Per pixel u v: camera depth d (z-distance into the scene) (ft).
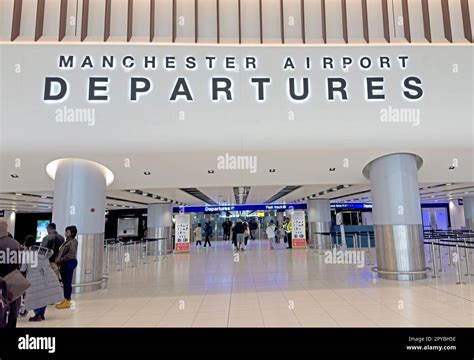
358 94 21.12
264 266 33.47
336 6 21.62
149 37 20.97
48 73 20.17
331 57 21.21
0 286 10.37
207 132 20.94
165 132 20.75
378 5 21.70
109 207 69.31
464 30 21.89
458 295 18.84
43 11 20.58
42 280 15.61
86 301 19.61
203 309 17.33
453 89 21.33
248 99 20.93
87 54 20.44
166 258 44.60
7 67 19.97
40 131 20.08
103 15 20.92
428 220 82.53
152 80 20.66
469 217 60.08
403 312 15.76
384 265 24.31
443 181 30.17
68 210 22.38
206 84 20.84
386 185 23.93
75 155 21.20
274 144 21.50
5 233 11.16
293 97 21.01
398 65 21.31
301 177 27.35
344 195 55.21
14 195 41.22
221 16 21.29
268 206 73.20
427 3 21.85
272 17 21.45
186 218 53.67
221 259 41.32
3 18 20.21
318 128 21.16
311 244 57.31
